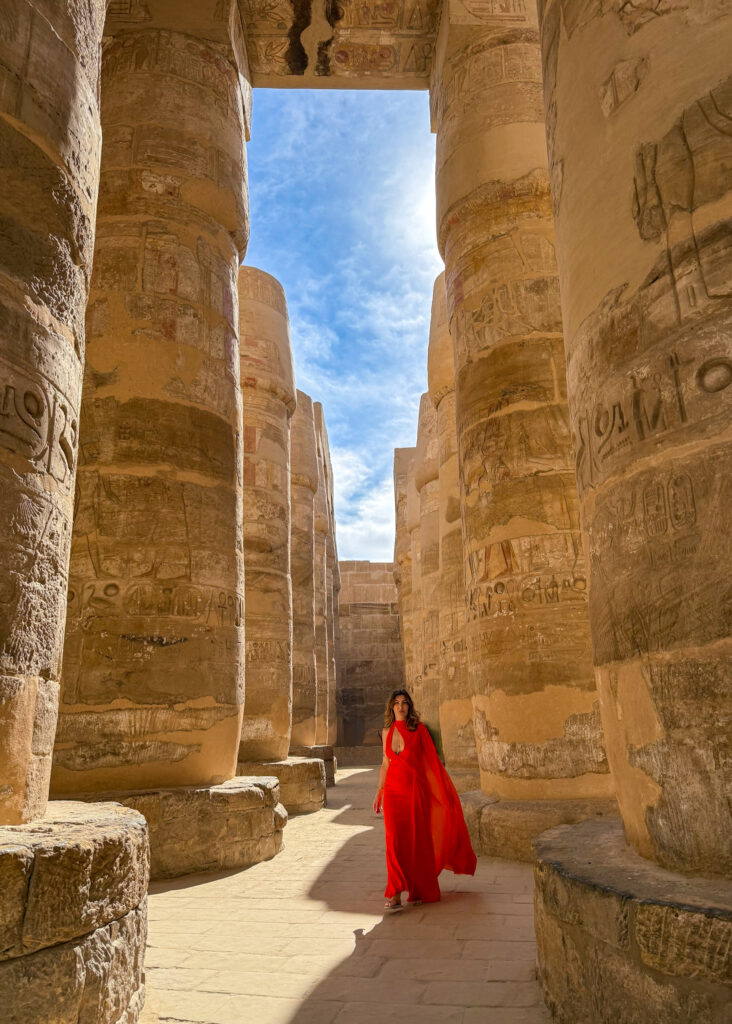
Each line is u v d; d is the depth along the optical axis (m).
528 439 7.16
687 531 2.79
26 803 2.99
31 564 2.98
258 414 12.27
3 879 2.39
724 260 2.83
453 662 11.29
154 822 5.96
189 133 7.73
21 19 3.27
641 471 3.03
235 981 3.61
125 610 6.40
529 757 6.61
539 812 6.26
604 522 3.26
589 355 3.46
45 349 3.15
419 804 5.08
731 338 2.75
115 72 7.81
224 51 8.39
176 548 6.69
